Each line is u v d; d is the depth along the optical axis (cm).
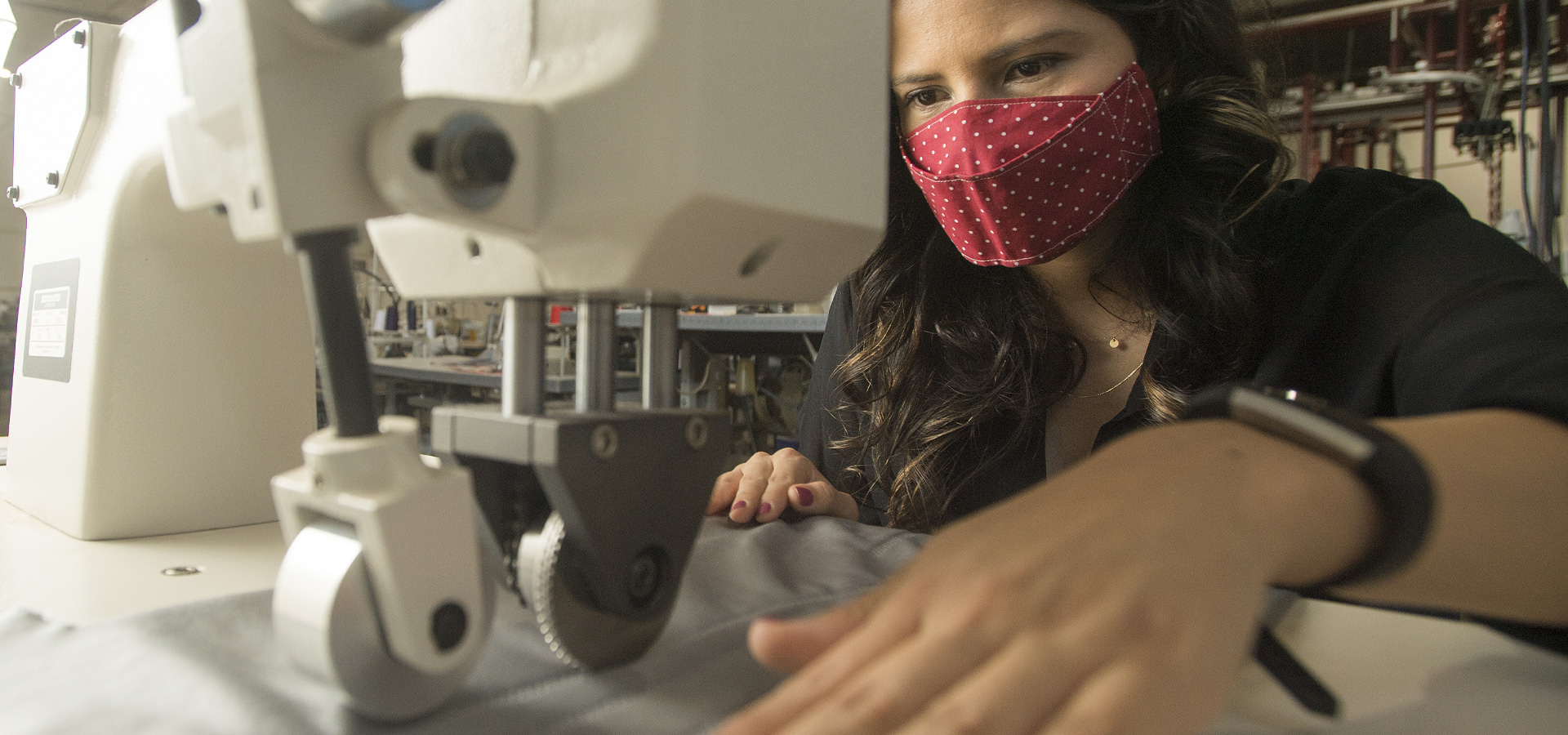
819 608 45
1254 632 26
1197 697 23
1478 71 263
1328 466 31
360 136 27
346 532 31
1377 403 68
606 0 30
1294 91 285
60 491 59
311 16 26
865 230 35
